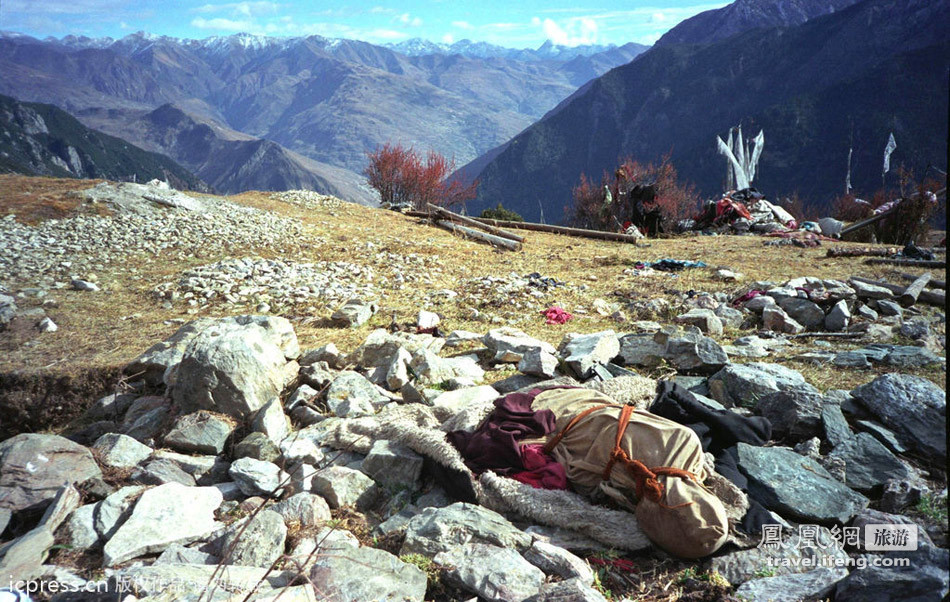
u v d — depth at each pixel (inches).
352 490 175.9
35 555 147.6
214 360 229.8
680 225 885.8
